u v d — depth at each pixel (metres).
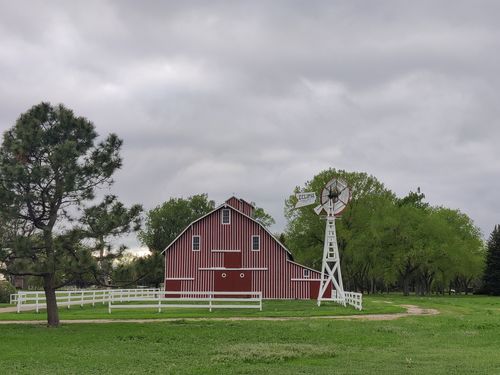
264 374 15.07
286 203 80.50
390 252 82.75
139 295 58.38
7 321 32.12
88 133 28.73
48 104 28.52
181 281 57.62
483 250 101.06
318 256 76.94
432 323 29.77
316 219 76.31
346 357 18.14
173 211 103.44
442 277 91.19
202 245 57.91
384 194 82.50
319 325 28.36
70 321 31.72
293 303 49.25
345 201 47.56
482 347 20.75
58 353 19.11
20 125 27.80
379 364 16.72
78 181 27.47
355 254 77.25
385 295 87.38
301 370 15.68
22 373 15.46
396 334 24.75
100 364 17.00
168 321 31.16
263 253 57.00
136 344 21.52
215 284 57.03
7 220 26.50
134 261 28.45
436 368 15.91
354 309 40.94
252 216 66.06
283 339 23.05
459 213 97.44
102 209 28.11
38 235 27.22
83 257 25.89
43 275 27.50
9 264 25.72
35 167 26.25
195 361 17.47
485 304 52.97
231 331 25.61
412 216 84.06
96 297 52.53
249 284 56.69
